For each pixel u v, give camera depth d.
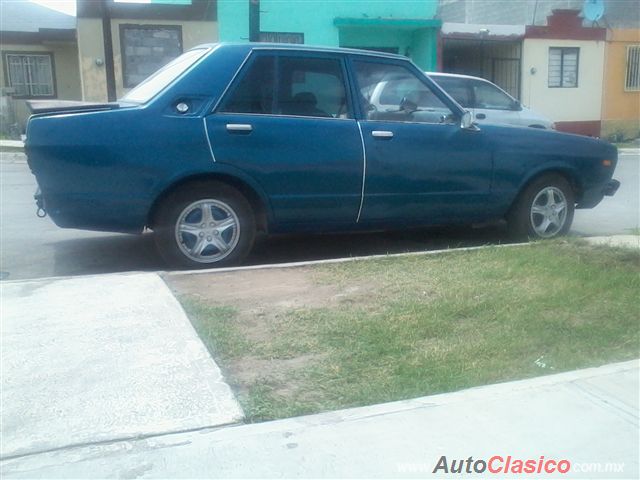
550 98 21.17
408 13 19.72
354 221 6.28
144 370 3.96
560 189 7.05
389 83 6.37
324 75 6.11
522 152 6.70
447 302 4.98
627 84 22.02
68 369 3.97
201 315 4.75
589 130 21.78
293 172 5.91
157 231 5.79
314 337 4.42
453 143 6.41
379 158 6.15
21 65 21.75
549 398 3.72
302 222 6.11
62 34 21.34
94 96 17.75
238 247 5.97
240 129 5.73
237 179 5.81
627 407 3.64
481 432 3.39
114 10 17.23
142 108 5.57
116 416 3.49
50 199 5.48
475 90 11.47
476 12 26.28
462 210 6.60
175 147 5.58
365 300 5.07
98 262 6.43
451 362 4.09
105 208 5.55
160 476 3.03
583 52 21.27
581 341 4.39
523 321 4.66
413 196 6.35
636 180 13.05
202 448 3.23
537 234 7.02
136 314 4.77
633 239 6.94
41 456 3.16
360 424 3.45
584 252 6.28
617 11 22.06
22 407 3.56
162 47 17.83
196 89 5.72
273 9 18.70
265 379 3.88
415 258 6.12
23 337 4.39
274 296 5.17
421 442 3.30
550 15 20.92
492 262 5.97
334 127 6.03
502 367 4.05
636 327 4.61
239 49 5.91
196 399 3.65
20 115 21.67
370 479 3.02
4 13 22.48
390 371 3.98
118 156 5.47
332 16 19.20
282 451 3.21
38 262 6.44
